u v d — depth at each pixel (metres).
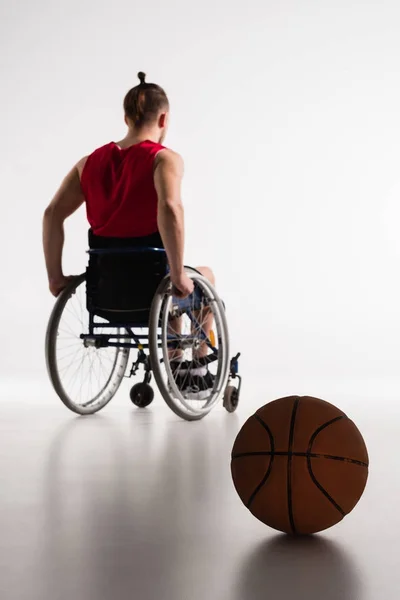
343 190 6.07
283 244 6.10
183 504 1.48
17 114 6.00
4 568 1.08
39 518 1.37
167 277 2.75
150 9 5.98
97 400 3.09
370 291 6.09
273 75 6.02
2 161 6.00
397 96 6.01
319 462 1.22
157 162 2.78
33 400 3.59
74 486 1.65
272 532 1.29
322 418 1.27
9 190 6.00
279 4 5.99
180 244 2.70
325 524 1.24
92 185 2.88
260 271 6.11
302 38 6.01
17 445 2.22
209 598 0.96
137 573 1.06
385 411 3.03
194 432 2.51
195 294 2.92
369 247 6.08
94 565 1.09
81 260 5.96
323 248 6.10
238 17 6.00
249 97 6.04
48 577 1.04
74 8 5.97
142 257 2.82
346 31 6.00
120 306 2.86
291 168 6.07
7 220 5.99
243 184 6.08
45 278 5.96
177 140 6.07
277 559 1.13
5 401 3.54
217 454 2.07
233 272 6.11
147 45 6.00
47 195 5.99
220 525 1.33
